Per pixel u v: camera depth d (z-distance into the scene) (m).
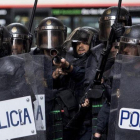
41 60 7.81
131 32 7.60
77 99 9.15
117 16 8.59
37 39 10.17
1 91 7.00
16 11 22.81
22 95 7.05
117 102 6.96
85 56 9.54
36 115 7.55
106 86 7.81
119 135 6.93
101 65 8.34
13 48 10.06
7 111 6.98
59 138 8.39
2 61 7.10
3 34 7.91
